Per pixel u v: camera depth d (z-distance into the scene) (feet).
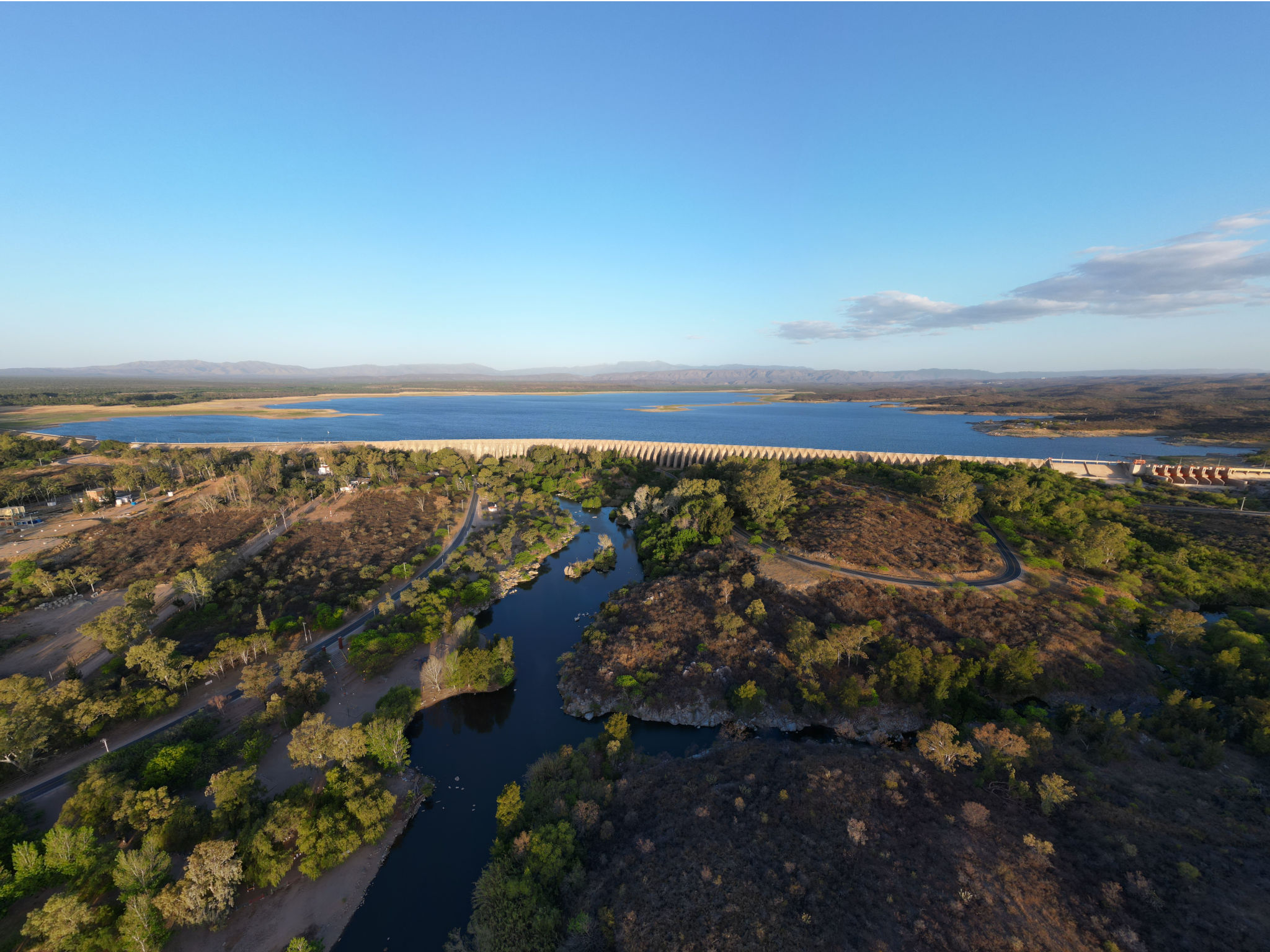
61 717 318.45
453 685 390.63
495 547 631.97
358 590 521.24
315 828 252.21
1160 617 433.07
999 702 369.50
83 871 228.22
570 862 246.27
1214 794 268.41
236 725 341.82
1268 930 194.08
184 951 217.56
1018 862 231.91
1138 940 194.90
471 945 222.69
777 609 456.45
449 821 290.76
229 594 492.95
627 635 434.30
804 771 292.40
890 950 197.88
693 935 207.51
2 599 473.67
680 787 289.33
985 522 604.49
